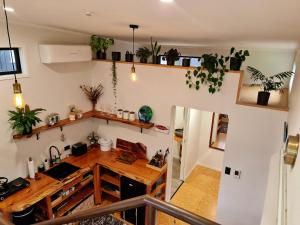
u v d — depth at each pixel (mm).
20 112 3455
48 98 4066
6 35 3270
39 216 3754
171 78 3977
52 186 3666
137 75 4320
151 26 2701
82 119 4773
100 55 4738
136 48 5879
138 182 4066
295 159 1251
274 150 3408
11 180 3697
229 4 1413
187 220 1013
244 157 3656
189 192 5273
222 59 3482
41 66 3836
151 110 4332
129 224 4129
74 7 1999
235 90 3482
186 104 3957
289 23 1793
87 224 3787
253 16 1666
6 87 3395
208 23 2141
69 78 4395
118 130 4879
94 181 4555
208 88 3684
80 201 4316
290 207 1062
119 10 1945
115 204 1215
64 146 4551
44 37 3789
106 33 4062
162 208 1087
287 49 4738
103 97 4871
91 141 5074
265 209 1663
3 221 1000
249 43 4078
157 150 4520
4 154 3523
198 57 5320
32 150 3941
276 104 3471
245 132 3559
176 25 2439
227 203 4008
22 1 1949
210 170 6172
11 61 3467
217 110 3711
